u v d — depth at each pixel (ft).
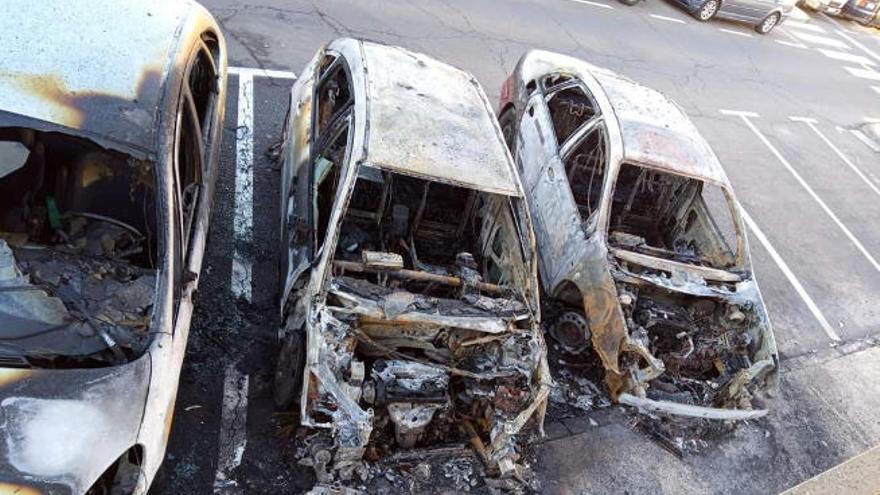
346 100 18.75
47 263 12.41
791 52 55.83
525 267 16.96
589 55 39.47
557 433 18.83
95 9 14.44
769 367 19.65
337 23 31.91
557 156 22.90
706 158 22.40
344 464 14.89
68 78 12.87
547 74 25.94
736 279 21.12
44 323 11.61
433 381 15.31
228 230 20.40
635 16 48.65
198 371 16.47
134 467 11.56
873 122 48.52
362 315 14.85
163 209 13.08
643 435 19.80
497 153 17.70
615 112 22.34
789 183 36.60
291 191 18.04
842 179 39.37
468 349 16.26
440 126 17.33
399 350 16.20
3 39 12.82
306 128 19.29
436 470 16.22
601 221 20.39
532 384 15.94
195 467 14.66
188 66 15.08
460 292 16.62
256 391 16.56
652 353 19.83
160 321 12.40
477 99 19.42
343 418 14.07
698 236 23.03
